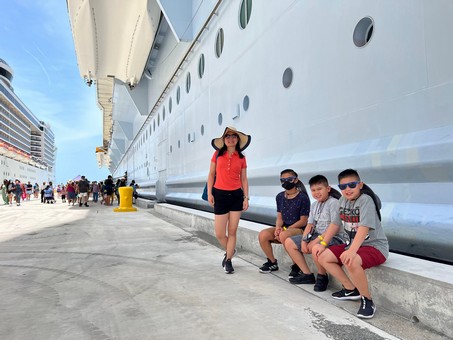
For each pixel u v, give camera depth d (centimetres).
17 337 218
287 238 335
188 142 1105
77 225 840
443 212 302
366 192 259
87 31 1377
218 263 420
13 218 1066
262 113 615
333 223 287
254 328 228
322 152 450
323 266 283
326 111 447
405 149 326
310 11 481
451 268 243
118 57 1609
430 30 311
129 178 3241
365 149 376
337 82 428
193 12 1009
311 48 478
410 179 337
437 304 213
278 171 545
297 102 511
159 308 268
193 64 1047
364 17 386
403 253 346
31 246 553
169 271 384
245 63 682
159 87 1636
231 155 378
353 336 213
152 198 1867
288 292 304
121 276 365
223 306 270
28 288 325
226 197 378
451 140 287
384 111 360
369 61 379
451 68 294
